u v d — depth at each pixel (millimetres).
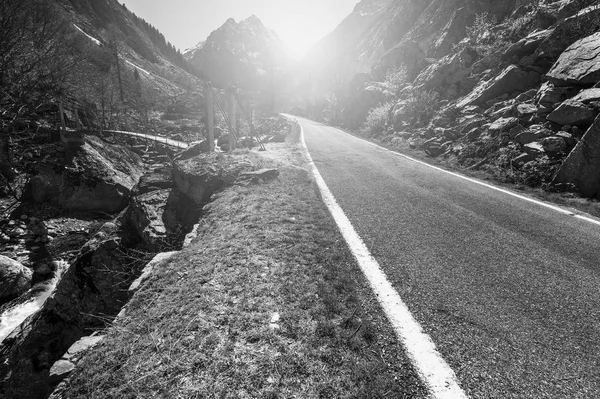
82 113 30422
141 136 27422
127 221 8570
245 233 5348
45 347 5707
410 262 4422
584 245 4906
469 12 27031
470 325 3088
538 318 3189
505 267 4262
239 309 3262
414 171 10859
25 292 9836
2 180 16703
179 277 4043
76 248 13367
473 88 17375
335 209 6844
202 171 8930
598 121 7570
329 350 2732
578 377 2445
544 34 14258
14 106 21969
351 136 26406
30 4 21875
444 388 2367
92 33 97625
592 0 12953
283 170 10430
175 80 119688
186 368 2531
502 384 2393
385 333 3004
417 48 32750
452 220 6098
